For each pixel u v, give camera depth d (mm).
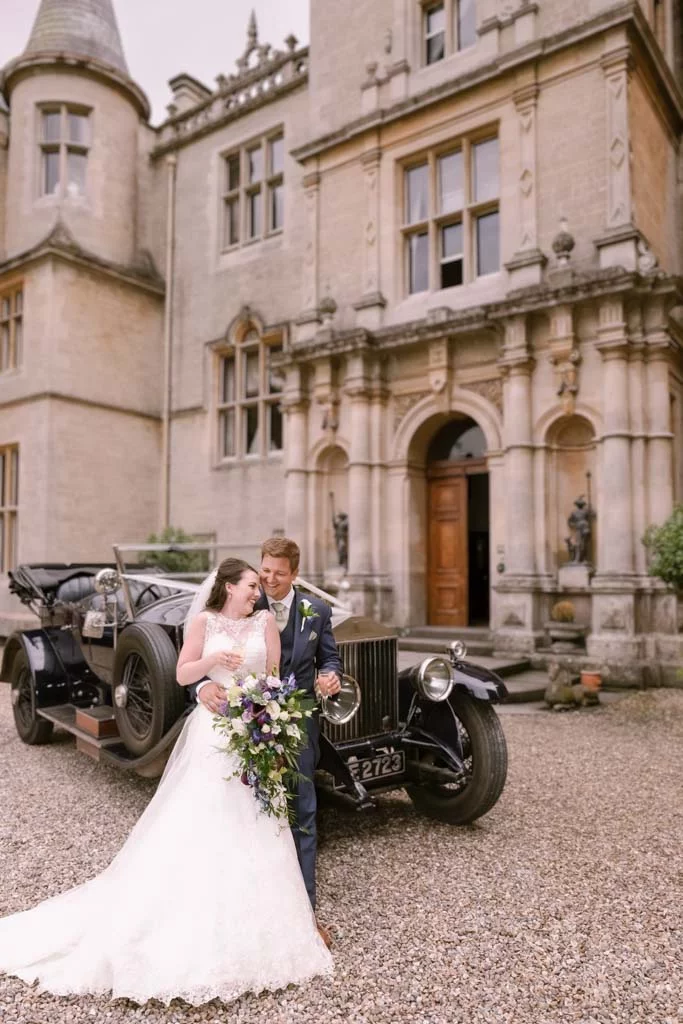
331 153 12352
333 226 12312
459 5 11469
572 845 3979
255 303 14461
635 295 8867
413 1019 2404
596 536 9289
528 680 8422
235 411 14641
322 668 3279
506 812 4531
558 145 9859
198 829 2734
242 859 2695
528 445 9531
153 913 2590
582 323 9312
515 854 3861
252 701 2762
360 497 11086
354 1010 2455
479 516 14000
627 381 8938
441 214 11227
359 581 10898
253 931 2582
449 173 11336
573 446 9609
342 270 12148
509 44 10508
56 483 13695
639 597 8727
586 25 9445
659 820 4352
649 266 9070
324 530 11953
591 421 9195
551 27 10125
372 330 11336
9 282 14766
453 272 11234
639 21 9297
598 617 8758
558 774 5277
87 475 14289
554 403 9445
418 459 11438
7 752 6039
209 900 2600
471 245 10805
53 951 2717
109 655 5480
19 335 14914
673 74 11562
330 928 3039
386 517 11289
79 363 14266
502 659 9148
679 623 8875
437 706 4426
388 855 3869
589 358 9242
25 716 6297
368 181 11781
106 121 15492
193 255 15719
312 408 11992
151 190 16750
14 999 2516
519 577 9391
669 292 8719
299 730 2863
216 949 2518
